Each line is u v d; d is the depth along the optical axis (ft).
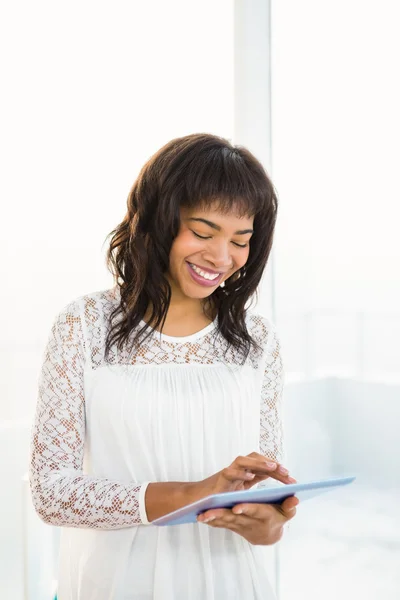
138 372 4.42
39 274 18.19
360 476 7.23
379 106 6.90
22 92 15.90
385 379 7.02
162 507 3.94
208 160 4.14
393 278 6.90
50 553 6.20
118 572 4.29
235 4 7.79
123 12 12.15
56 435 4.19
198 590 4.40
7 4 15.30
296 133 7.55
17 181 17.44
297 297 7.66
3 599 10.09
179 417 4.38
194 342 4.58
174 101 10.55
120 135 13.37
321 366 7.50
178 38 10.35
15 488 11.32
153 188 4.26
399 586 6.95
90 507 4.00
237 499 3.41
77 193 16.22
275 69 7.70
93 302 4.52
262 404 4.80
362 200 7.07
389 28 6.79
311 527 7.56
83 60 14.32
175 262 4.29
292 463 7.78
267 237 4.49
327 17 7.23
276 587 7.82
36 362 18.02
